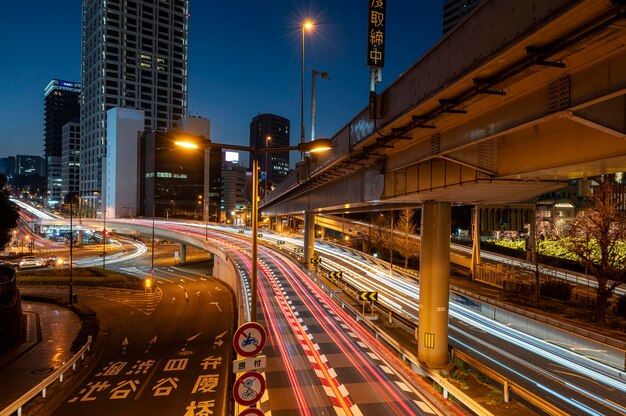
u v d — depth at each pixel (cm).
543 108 963
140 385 2220
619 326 3062
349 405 1673
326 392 1809
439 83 1169
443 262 2064
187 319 4038
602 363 2369
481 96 1070
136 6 16475
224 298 5212
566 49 748
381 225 7975
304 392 1811
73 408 1912
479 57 954
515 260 6300
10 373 2430
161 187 14162
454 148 1429
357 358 2275
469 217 10044
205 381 2278
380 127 1656
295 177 3966
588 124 881
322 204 3759
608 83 780
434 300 2038
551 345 2731
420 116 1409
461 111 1225
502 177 1351
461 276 5719
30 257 8288
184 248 9506
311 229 5591
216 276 7400
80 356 2683
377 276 5606
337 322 3083
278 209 7094
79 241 13088
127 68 16288
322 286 4403
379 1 1720
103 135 15775
